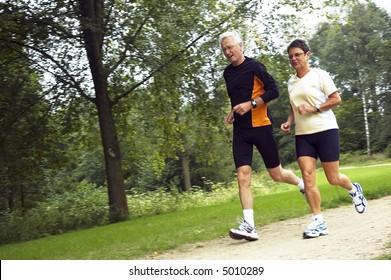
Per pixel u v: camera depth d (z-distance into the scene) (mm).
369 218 9523
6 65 21938
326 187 19250
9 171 23891
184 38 21219
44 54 21250
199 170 57000
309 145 8625
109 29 21719
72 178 33062
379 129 88125
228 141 24391
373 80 86125
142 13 21359
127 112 24859
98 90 22625
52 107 23266
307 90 8570
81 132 25375
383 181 17844
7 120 22359
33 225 19703
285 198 16219
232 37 8984
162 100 23562
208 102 22656
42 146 23922
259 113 9008
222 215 13680
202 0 21297
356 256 6461
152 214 23141
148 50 21016
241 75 8961
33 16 19812
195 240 9633
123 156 26266
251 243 8586
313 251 7133
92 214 21391
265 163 9312
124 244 10023
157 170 27078
